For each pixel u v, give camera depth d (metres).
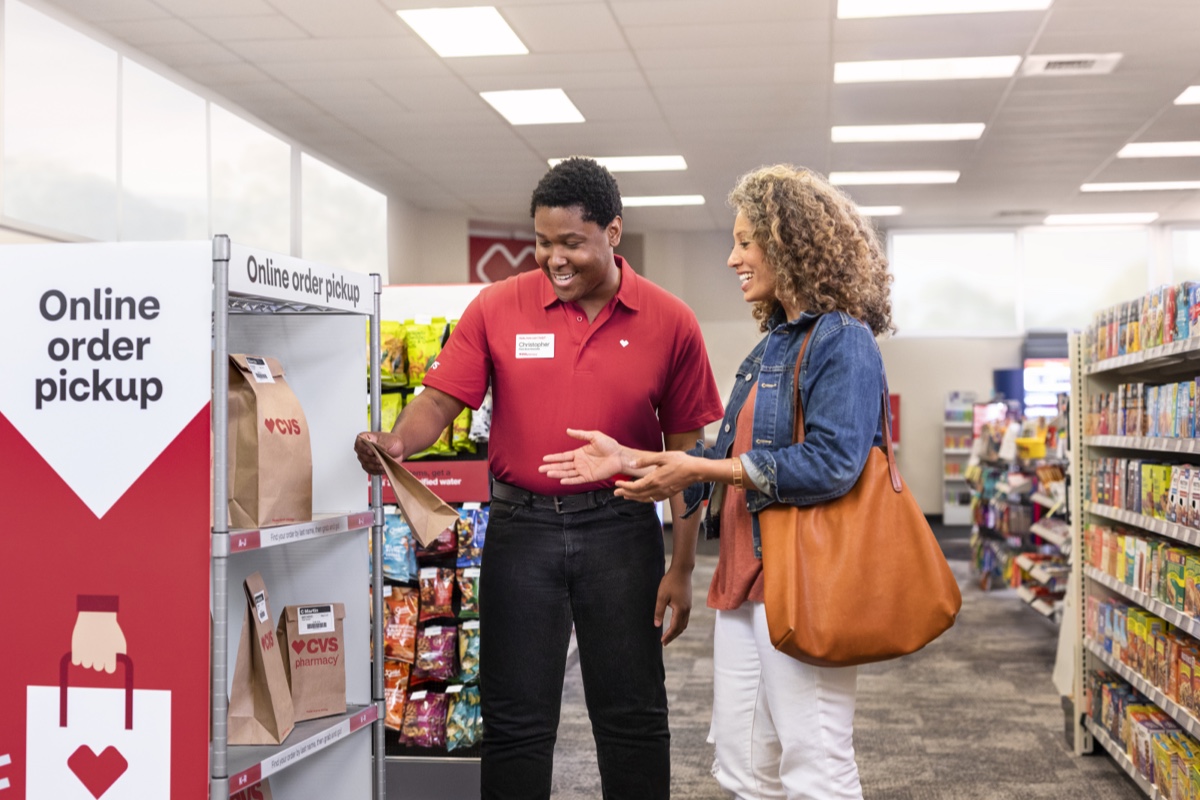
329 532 2.14
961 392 14.30
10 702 1.90
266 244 9.12
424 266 12.88
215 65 7.55
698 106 8.58
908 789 3.79
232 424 1.98
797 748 1.99
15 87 6.04
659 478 1.93
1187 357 3.41
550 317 2.39
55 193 6.41
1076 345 4.43
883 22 6.71
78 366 1.89
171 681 1.84
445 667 3.60
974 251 14.52
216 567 1.83
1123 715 3.79
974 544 8.93
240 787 1.86
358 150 9.99
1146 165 10.68
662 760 2.42
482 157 10.27
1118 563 3.89
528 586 2.36
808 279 1.99
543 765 2.39
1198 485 3.11
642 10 6.50
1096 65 7.54
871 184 11.61
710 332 14.22
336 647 2.29
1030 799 3.67
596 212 2.20
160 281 1.87
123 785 1.86
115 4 6.39
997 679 5.53
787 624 1.84
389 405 3.69
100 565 1.87
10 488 1.91
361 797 2.31
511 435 2.39
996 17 6.62
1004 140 9.67
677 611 2.48
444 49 7.22
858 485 1.92
